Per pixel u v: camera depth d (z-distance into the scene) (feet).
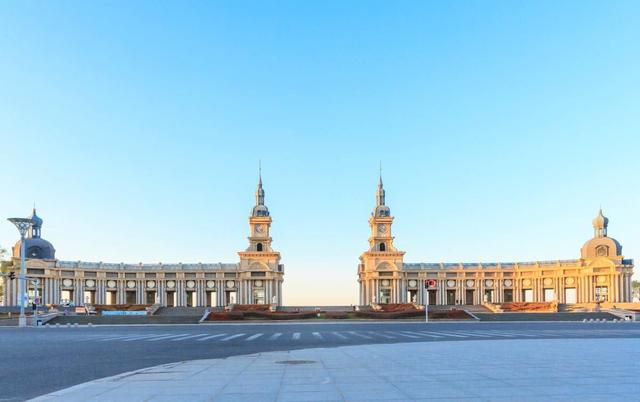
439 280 513.86
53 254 489.67
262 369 77.77
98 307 433.89
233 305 449.89
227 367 80.53
